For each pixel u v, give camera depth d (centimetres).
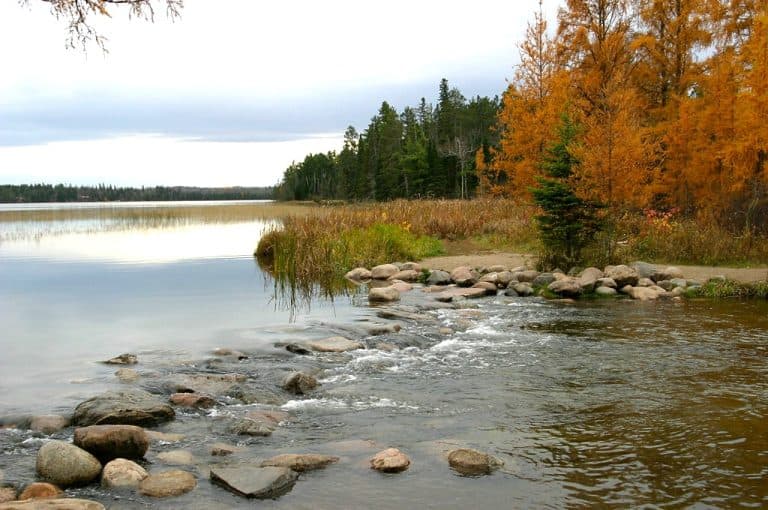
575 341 1006
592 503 470
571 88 2370
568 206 1677
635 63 2466
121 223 4481
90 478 506
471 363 877
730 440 588
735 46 2275
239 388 740
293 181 11644
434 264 1988
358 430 623
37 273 1872
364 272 1867
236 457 553
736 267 1680
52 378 797
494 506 465
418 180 6850
